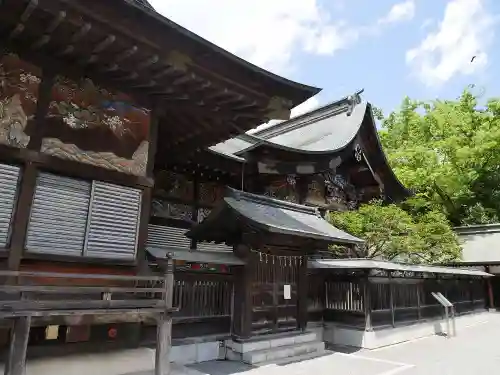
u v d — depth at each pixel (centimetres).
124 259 604
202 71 604
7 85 523
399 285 1294
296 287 995
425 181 2370
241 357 816
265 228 778
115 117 630
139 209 636
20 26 486
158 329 569
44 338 548
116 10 492
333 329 1162
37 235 522
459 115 2612
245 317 852
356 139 1681
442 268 1555
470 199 2809
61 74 577
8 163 515
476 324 1645
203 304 838
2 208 502
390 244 1499
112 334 617
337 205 1708
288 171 1373
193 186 1199
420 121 2786
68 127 573
